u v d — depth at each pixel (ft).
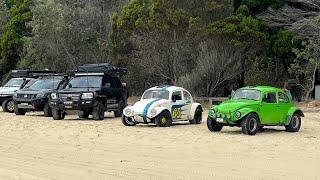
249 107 66.54
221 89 157.58
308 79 151.02
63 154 48.21
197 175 37.50
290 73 147.74
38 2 187.52
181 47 144.46
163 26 141.18
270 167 40.93
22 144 55.83
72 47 173.58
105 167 40.86
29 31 192.24
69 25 169.58
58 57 172.65
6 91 110.52
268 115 68.49
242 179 36.01
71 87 92.22
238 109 66.08
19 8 193.57
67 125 77.30
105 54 169.07
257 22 140.67
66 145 55.11
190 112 81.25
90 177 36.73
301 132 71.51
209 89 145.38
